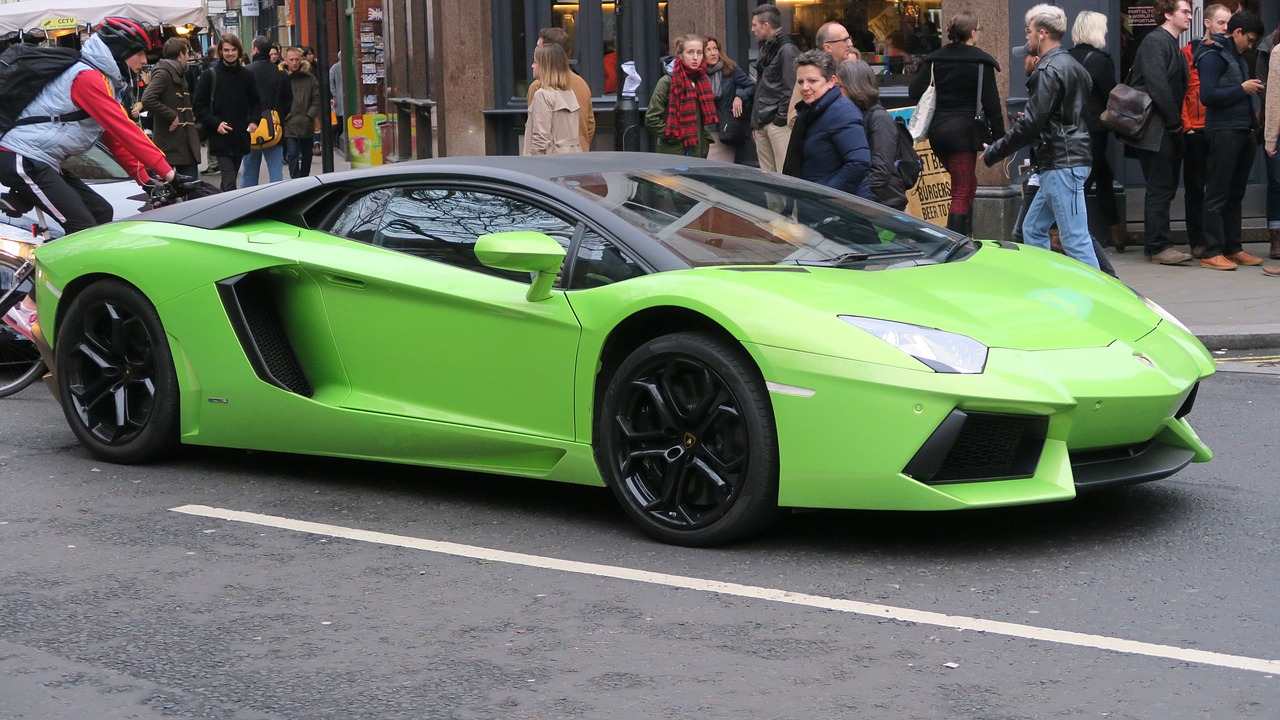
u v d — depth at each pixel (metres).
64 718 3.94
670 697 4.03
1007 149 10.12
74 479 6.59
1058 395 5.10
